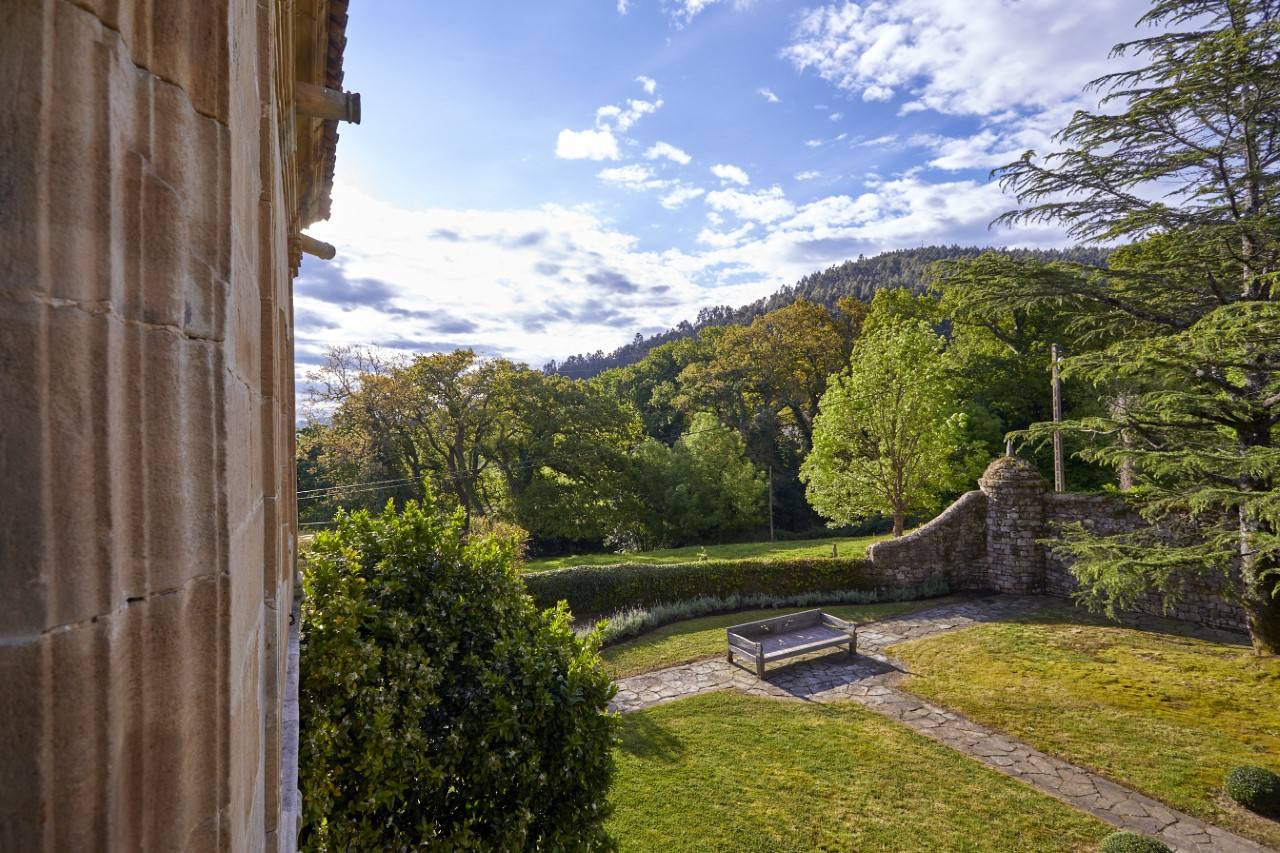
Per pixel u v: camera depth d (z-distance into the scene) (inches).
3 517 24.2
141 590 29.3
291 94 114.0
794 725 334.6
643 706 366.3
